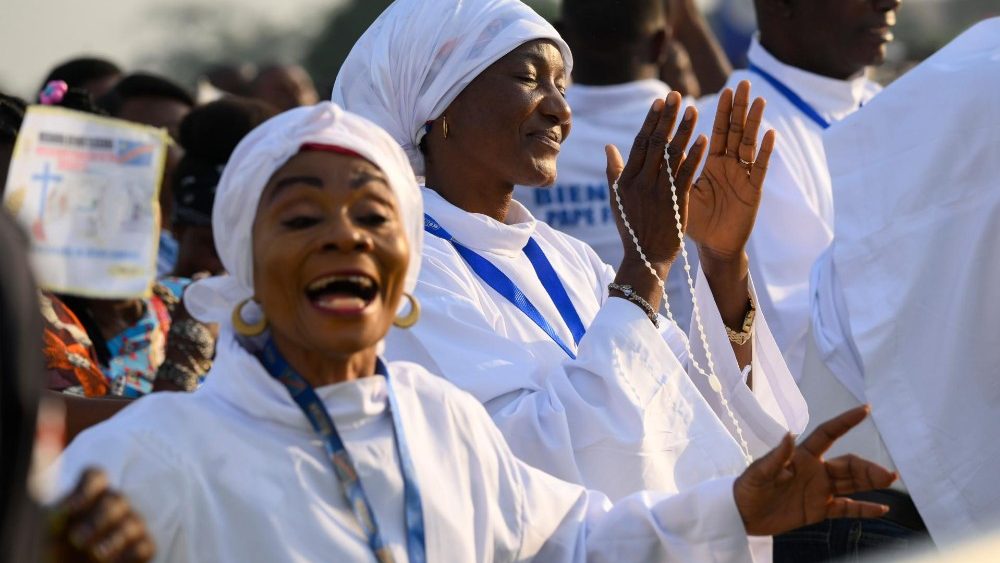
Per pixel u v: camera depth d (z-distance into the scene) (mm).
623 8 6211
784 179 5555
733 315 4125
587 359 3732
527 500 3137
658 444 3658
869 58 5898
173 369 4145
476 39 4062
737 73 6090
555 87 4152
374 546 2818
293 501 2797
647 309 3807
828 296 4820
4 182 4137
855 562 4379
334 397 2902
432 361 3830
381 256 2920
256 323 2977
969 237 4508
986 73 4562
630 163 3887
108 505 2361
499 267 4070
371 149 2963
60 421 2605
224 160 4973
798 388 4602
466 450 3070
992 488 4406
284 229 2902
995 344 4465
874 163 4730
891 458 4551
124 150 3270
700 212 4027
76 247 3213
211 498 2752
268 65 8297
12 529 2041
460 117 4105
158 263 5684
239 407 2865
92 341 4379
